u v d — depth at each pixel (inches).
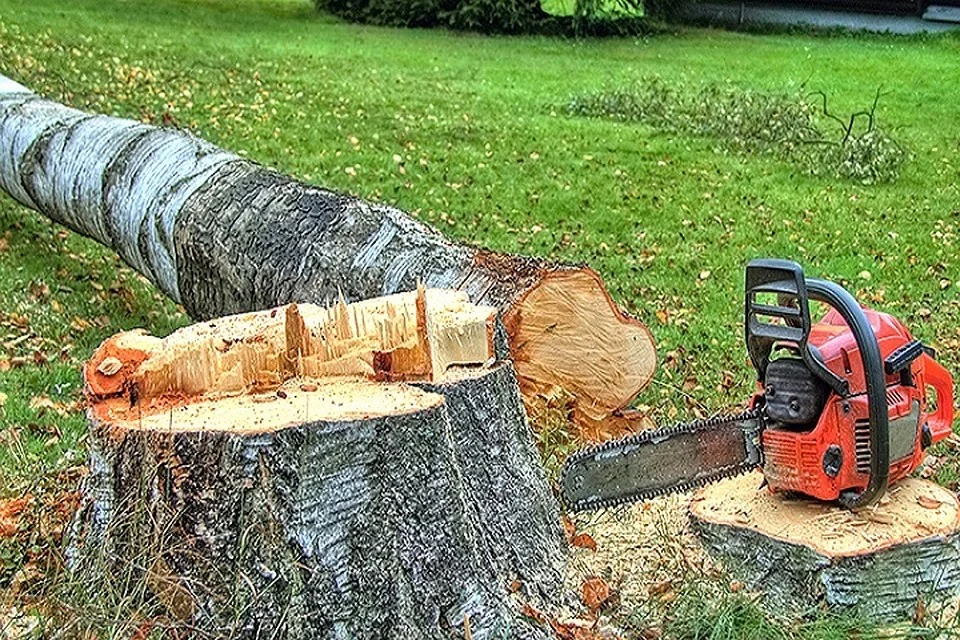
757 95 544.7
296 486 122.0
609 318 197.8
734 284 321.7
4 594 141.5
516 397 154.3
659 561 159.3
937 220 406.3
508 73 681.0
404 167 436.1
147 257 252.4
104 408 133.0
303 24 839.7
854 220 401.1
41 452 192.5
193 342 136.9
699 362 255.4
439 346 146.1
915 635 138.1
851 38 936.3
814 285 139.8
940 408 164.7
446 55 739.4
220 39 712.4
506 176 434.3
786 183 450.6
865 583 140.9
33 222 334.3
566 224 378.9
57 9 738.8
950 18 974.4
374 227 208.7
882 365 136.5
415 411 127.3
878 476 138.8
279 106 521.0
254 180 233.5
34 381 225.8
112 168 263.3
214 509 123.8
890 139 480.7
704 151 497.0
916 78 724.7
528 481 152.4
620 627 143.8
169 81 547.5
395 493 126.8
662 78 692.1
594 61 758.5
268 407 129.7
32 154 292.5
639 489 146.8
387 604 126.6
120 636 122.4
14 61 533.6
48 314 264.2
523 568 145.6
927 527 145.9
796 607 144.4
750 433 150.7
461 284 195.8
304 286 209.6
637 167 460.8
